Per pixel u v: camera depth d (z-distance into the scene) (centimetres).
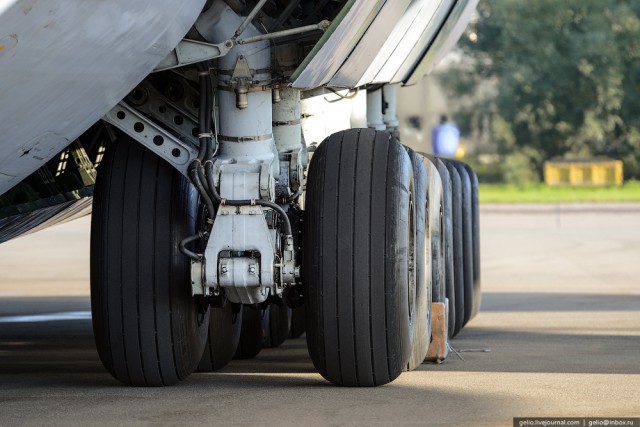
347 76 1672
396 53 1892
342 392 1475
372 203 1470
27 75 1180
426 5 1786
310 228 1481
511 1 10475
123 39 1241
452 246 2283
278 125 1666
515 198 8769
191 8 1314
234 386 1537
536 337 2331
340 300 1466
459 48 10888
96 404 1385
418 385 1541
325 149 1503
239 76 1483
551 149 10725
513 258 4738
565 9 10356
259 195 1457
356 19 1461
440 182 2084
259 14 1505
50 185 1756
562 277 4062
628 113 10406
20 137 1255
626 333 2400
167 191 1484
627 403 1402
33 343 2278
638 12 10300
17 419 1291
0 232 1750
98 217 1484
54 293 3534
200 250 1521
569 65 10244
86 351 2127
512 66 10325
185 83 1571
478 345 2172
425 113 12150
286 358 2012
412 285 1582
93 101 1302
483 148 11531
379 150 1499
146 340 1481
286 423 1260
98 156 1920
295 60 1597
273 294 1512
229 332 1731
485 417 1301
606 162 10119
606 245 5228
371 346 1474
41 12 1137
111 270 1475
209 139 1475
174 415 1309
